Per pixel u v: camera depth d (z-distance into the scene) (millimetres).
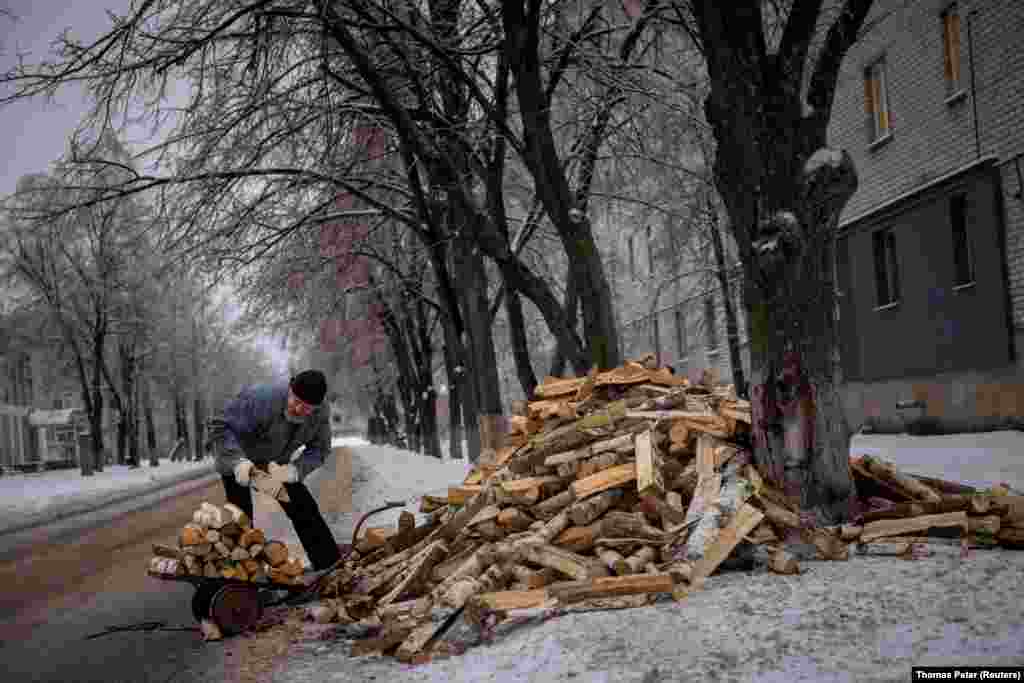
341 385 50875
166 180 11742
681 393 6379
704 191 14930
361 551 6086
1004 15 14594
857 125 20000
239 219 13227
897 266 18375
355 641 4773
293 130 12039
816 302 5633
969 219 15789
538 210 14883
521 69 9523
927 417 17375
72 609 6363
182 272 13977
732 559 4941
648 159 13617
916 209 17453
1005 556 4520
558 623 4219
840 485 5543
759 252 5648
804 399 5555
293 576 5312
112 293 32750
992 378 15320
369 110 12578
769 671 3291
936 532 5023
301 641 4840
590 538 5031
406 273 19578
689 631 3857
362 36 11750
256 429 5711
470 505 5621
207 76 11016
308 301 19516
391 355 33500
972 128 15727
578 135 13008
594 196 15117
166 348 42219
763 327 5699
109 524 13398
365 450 43500
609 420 5750
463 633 4566
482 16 12047
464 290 13484
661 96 12078
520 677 3652
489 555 5008
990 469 9266
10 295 32844
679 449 5789
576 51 11188
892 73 18406
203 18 10391
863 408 19969
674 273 21750
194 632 5301
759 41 5844
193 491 19906
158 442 67562
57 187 11625
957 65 16312
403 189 14602
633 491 5434
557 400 6734
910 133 17844
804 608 3959
